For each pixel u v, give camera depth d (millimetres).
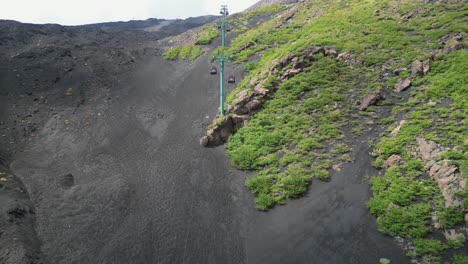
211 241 21203
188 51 65312
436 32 38188
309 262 18906
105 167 30500
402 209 20328
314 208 22688
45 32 76625
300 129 30906
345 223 21000
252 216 23188
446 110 26391
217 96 43344
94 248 20578
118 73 55625
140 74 56156
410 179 22016
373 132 28172
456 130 23891
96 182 27953
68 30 83250
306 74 37656
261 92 36188
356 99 32438
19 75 50219
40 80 50000
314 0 69750
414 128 25891
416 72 32531
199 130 35812
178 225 22625
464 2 43938
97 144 34875
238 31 71875
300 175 25391
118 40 81438
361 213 21391
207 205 24594
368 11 51906
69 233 21797
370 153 25984
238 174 27906
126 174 29125
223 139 32875
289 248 20078
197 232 21969
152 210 24219
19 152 33344
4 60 54125
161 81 52750
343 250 19219
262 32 62844
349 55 38656
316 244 20000
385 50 38250
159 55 66688
